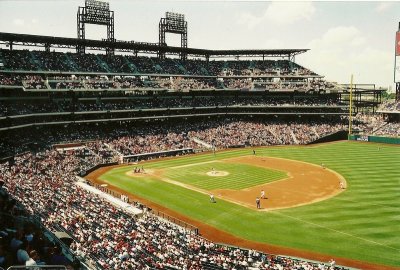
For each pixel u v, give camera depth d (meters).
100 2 103.06
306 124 118.31
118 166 80.31
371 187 59.25
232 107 118.31
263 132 112.38
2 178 50.66
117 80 103.06
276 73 126.06
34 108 84.50
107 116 96.94
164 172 73.75
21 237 15.69
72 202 45.91
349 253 36.38
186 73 118.44
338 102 123.19
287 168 75.62
